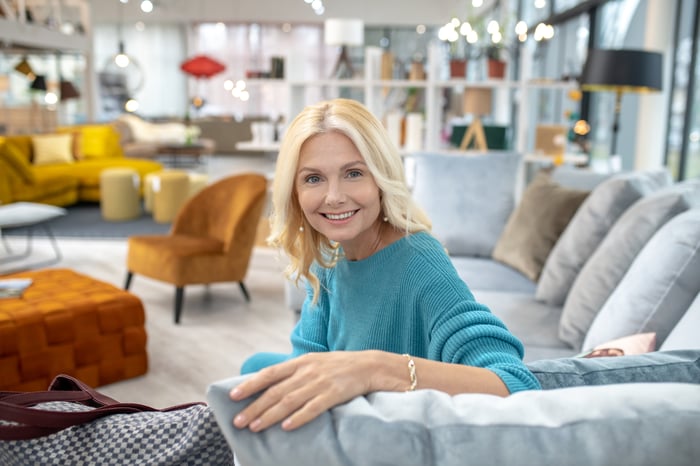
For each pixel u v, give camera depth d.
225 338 3.67
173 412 0.85
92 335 2.94
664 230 1.96
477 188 3.84
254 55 15.24
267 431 0.68
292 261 1.38
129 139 12.18
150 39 14.95
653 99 5.67
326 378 0.75
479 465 0.65
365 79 5.36
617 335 1.92
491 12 12.64
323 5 14.66
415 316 1.19
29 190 7.31
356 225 1.18
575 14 7.77
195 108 15.04
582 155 5.25
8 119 11.31
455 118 9.43
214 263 4.01
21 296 3.04
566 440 0.66
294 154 1.17
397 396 0.72
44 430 0.82
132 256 4.21
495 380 0.89
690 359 1.04
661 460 0.65
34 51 11.42
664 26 5.55
